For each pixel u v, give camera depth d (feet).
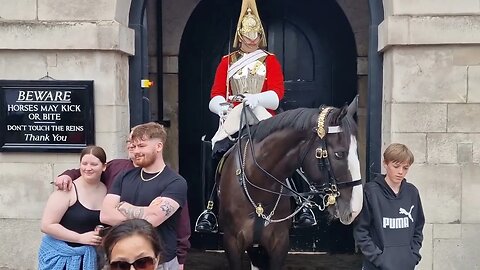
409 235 10.39
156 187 9.13
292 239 19.38
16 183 14.10
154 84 19.11
